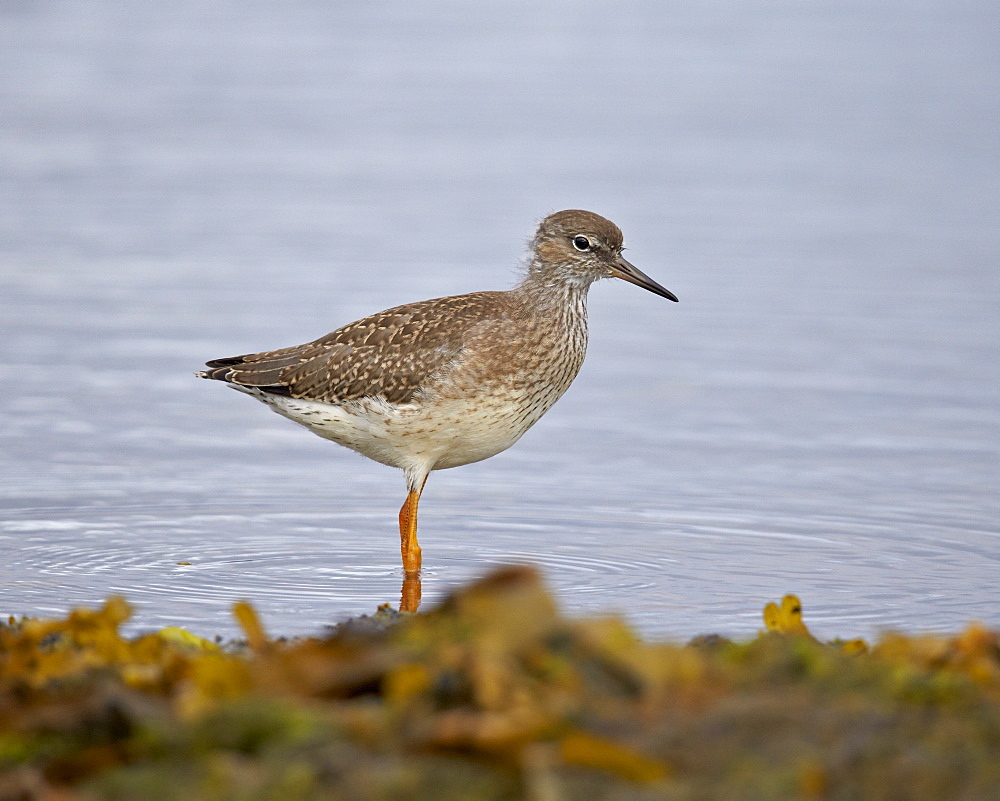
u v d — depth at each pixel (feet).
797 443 49.93
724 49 169.27
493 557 38.06
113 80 135.85
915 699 18.26
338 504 43.65
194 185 93.97
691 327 65.26
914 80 146.61
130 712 17.12
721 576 35.91
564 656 18.53
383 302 67.26
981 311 66.64
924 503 43.24
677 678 18.57
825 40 177.06
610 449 49.73
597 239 40.68
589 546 39.04
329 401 39.60
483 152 107.76
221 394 55.52
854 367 59.06
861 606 33.35
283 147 107.96
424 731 16.25
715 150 109.40
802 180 98.32
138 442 49.49
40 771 16.38
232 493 44.45
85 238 79.41
